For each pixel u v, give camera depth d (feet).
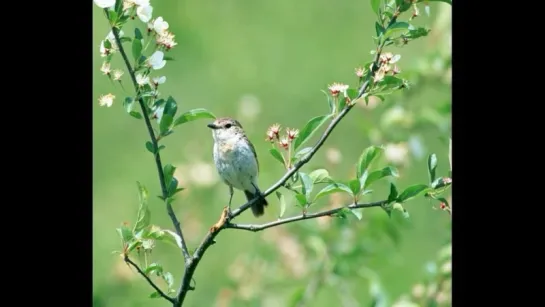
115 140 49.60
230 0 61.93
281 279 39.34
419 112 36.32
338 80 58.95
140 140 49.93
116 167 48.96
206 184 43.57
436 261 32.76
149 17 19.13
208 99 56.75
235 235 43.62
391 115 35.55
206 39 60.23
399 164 34.24
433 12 39.17
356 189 19.08
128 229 19.85
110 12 18.88
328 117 19.53
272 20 61.46
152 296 19.75
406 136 35.50
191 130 49.73
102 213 45.93
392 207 19.07
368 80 19.39
